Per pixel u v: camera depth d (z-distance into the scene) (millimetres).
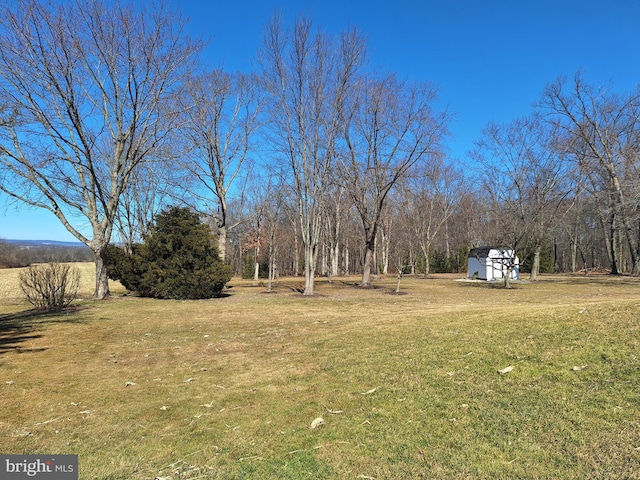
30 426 3955
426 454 3037
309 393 4648
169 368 6102
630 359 4352
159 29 15242
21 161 13797
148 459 3234
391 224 44344
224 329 9375
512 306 10023
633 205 21922
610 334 5188
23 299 18312
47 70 13570
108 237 15953
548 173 26188
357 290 20922
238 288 23688
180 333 8945
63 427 3926
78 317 11289
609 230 34062
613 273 33188
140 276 16500
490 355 5191
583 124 26281
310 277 18422
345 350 6457
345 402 4254
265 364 6121
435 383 4520
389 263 46062
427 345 6070
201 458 3219
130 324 10148
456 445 3135
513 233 23109
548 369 4473
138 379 5531
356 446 3254
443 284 25641
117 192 16109
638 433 2998
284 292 20078
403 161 20734
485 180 31094
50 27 13320
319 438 3451
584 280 27078
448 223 49969
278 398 4562
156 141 16281
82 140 14430
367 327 8273
